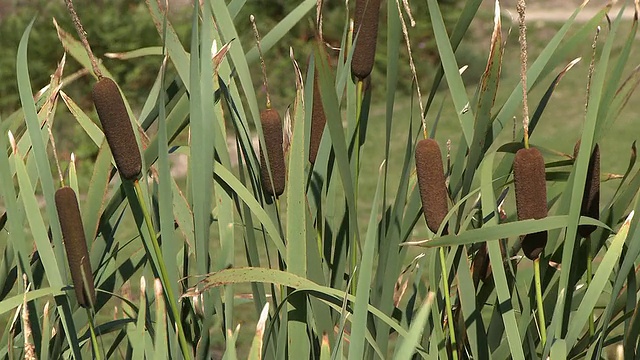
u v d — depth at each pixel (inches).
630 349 221.0
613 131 814.5
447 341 228.1
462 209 223.3
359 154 228.2
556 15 1467.8
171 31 222.1
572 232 214.5
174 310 217.2
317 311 220.7
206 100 216.8
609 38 214.1
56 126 788.6
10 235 223.9
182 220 225.0
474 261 229.1
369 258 211.0
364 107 227.9
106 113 213.6
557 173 224.7
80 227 213.2
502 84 1032.2
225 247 222.7
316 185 225.6
